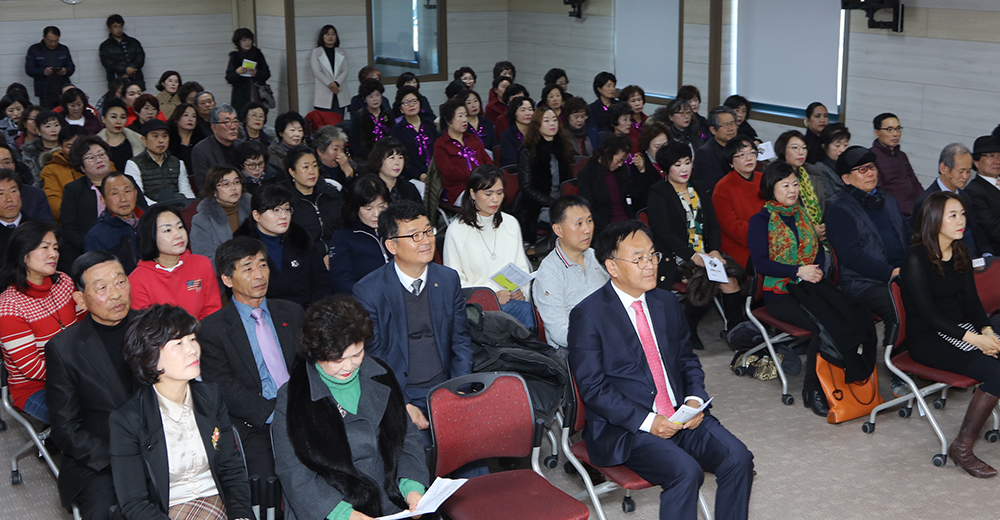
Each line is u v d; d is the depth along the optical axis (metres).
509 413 3.12
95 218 5.51
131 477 2.75
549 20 12.39
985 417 3.93
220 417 2.96
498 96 9.72
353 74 11.75
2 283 3.81
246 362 3.43
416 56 12.41
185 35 12.77
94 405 3.23
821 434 4.39
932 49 7.48
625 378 3.36
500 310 4.20
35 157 7.24
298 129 7.40
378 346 3.61
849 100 8.36
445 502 2.89
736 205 5.55
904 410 4.57
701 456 3.27
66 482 3.13
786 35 9.11
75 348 3.23
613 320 3.38
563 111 7.59
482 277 4.66
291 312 3.64
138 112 8.11
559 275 4.19
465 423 3.06
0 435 4.50
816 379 4.63
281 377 3.53
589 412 3.36
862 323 4.47
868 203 5.11
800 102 9.08
